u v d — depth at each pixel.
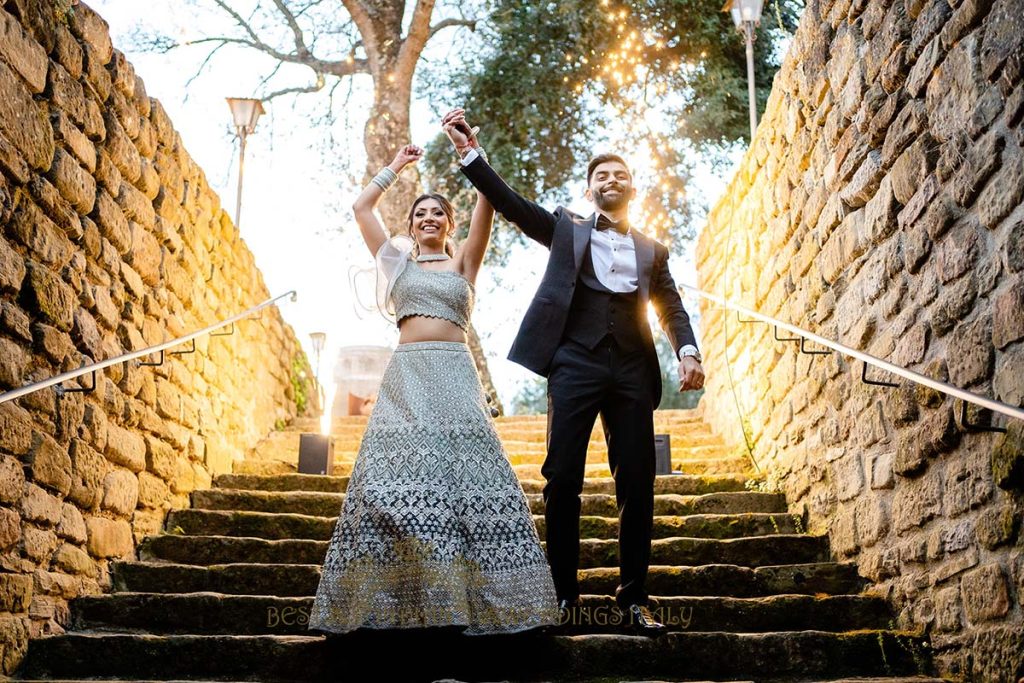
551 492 3.50
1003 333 3.11
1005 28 3.12
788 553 4.62
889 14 4.02
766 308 5.82
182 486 5.16
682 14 11.36
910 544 3.80
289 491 5.54
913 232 3.82
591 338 3.57
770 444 5.66
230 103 7.79
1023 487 3.00
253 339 7.05
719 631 3.83
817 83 4.86
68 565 3.81
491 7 11.12
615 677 3.45
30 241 3.63
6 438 3.36
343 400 9.80
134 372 4.61
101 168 4.29
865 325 4.29
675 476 5.60
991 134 3.22
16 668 3.34
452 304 3.63
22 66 3.58
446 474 3.35
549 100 11.22
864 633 3.62
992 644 3.14
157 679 3.39
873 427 4.18
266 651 3.42
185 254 5.46
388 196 10.34
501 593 3.26
